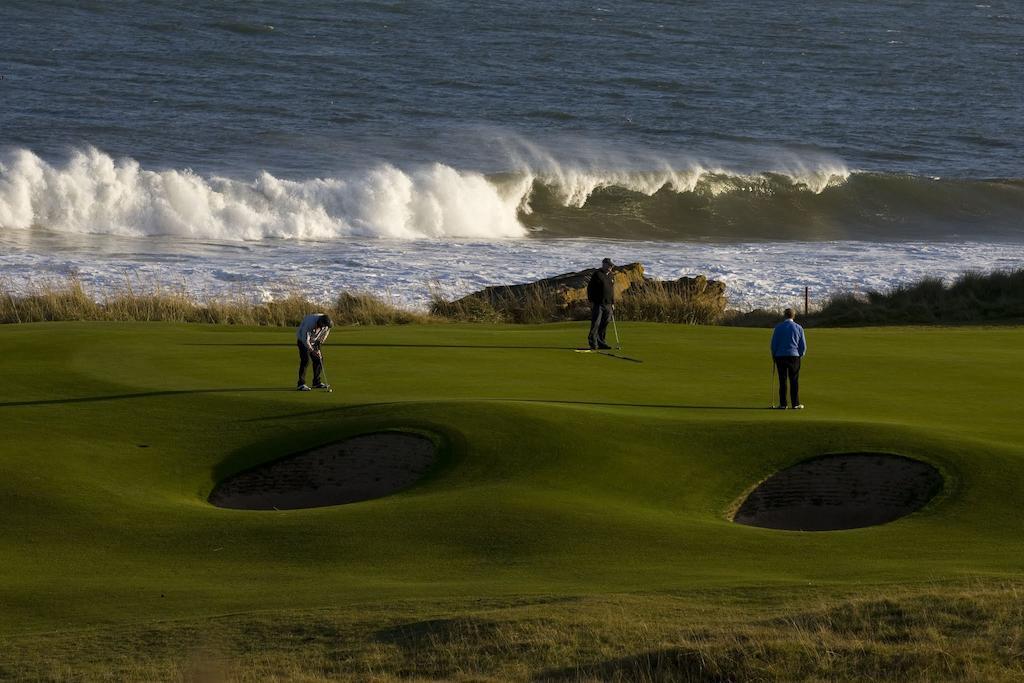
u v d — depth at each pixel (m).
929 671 23.62
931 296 104.25
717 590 30.28
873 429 44.62
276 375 56.00
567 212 148.38
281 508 40.62
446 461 43.12
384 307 88.94
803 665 24.22
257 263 111.00
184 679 25.06
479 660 25.45
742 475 41.88
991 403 51.94
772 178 163.00
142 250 115.50
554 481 40.72
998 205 164.00
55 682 25.48
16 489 40.28
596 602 29.11
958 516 37.19
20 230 121.81
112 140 155.00
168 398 50.91
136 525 37.91
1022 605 26.98
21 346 61.31
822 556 34.00
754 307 103.50
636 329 73.62
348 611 29.55
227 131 165.12
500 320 90.19
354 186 132.25
